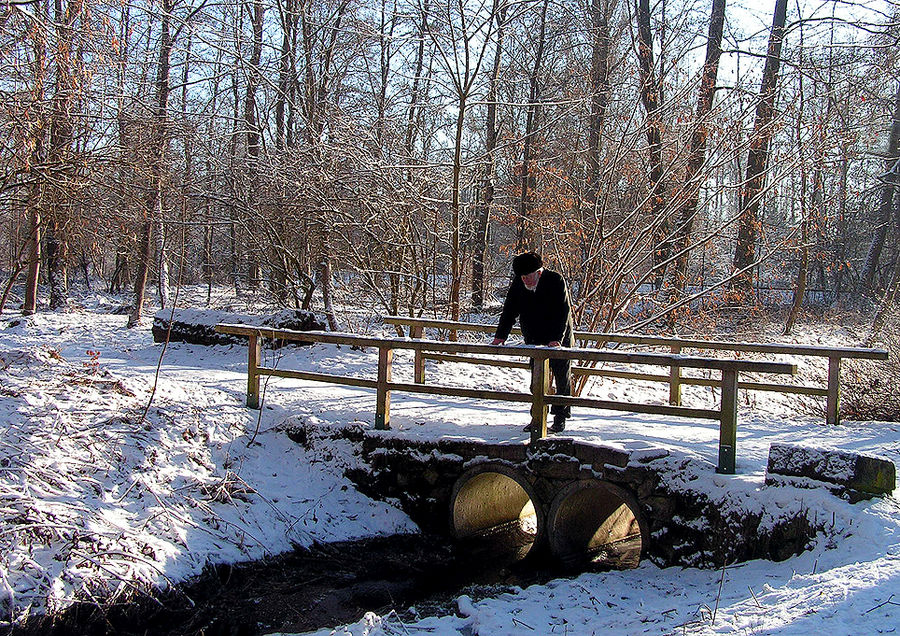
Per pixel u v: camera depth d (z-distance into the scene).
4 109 10.33
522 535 8.80
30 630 5.55
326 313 15.89
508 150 15.96
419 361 10.50
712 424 8.61
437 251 16.19
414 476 8.22
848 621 4.00
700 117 13.52
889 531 5.36
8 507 6.43
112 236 13.97
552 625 5.46
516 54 17.16
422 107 15.38
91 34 11.37
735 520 6.35
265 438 8.91
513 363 9.52
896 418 10.51
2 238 26.27
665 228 14.52
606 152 14.71
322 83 17.56
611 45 16.36
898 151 24.11
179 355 14.16
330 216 15.45
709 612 4.77
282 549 7.41
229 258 20.22
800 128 13.60
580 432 7.89
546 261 15.07
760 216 15.94
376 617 5.61
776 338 16.67
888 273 28.33
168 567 6.53
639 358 7.05
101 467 7.44
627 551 8.13
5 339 16.06
